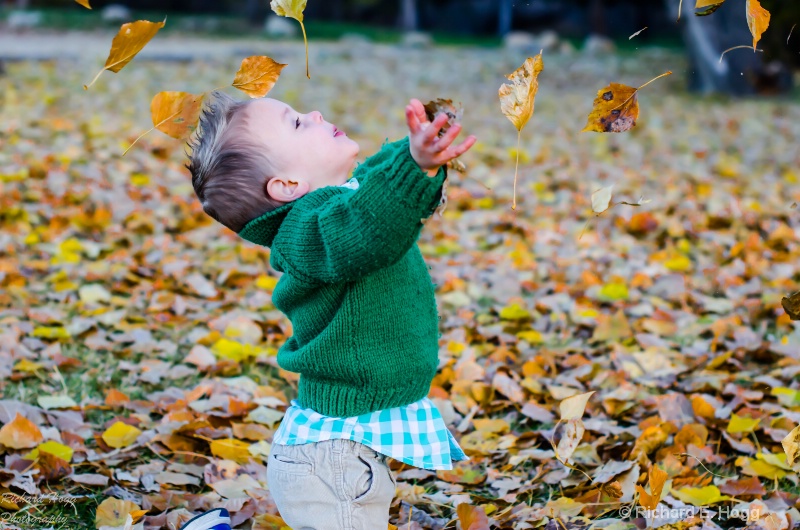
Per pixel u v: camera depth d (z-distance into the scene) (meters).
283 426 2.08
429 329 2.09
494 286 4.41
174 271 4.43
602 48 19.80
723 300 4.21
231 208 2.05
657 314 4.00
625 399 3.09
